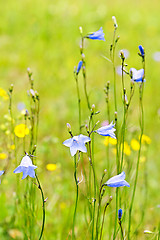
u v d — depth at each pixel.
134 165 4.60
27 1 12.94
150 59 8.75
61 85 7.57
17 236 3.61
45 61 8.67
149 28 11.04
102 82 7.71
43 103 6.85
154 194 4.57
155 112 6.26
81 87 7.48
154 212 4.23
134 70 2.76
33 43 9.71
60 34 10.25
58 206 4.17
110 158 5.22
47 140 5.08
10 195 4.32
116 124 2.79
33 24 10.90
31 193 3.35
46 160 5.00
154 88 7.43
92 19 11.37
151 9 12.92
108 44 9.34
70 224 3.83
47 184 4.57
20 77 7.90
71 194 4.43
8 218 3.79
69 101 6.88
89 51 9.28
